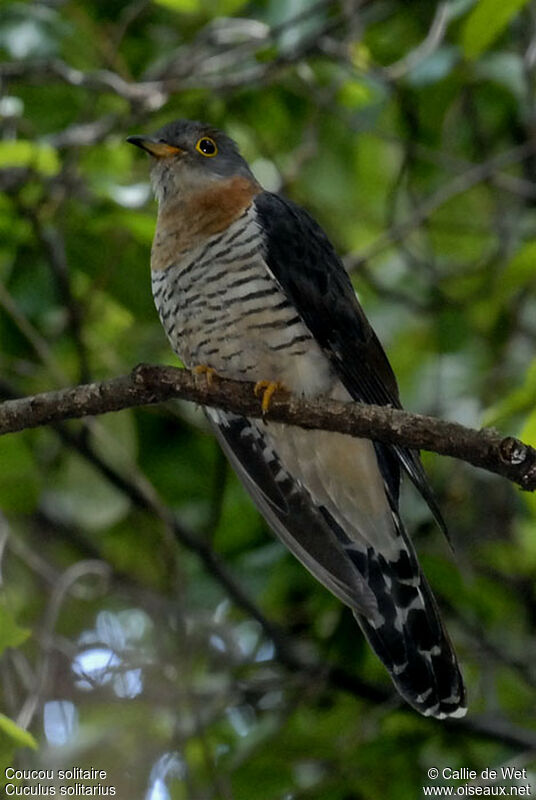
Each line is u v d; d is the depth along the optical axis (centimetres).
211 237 971
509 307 1308
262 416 834
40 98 1294
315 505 1009
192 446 1280
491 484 1269
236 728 1176
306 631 1220
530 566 1259
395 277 1420
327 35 1195
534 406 875
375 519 989
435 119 1361
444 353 1297
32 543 1278
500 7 931
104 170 1225
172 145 1035
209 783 1033
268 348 966
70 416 811
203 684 1141
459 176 1340
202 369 944
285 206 998
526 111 1297
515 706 1222
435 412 1248
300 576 1209
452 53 1138
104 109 1300
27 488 1165
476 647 1163
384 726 1143
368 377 991
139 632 1319
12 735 795
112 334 1285
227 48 1262
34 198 1181
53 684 1076
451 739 1155
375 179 1483
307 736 1106
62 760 992
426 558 1161
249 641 1288
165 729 1084
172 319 987
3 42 1136
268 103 1374
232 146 1052
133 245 1222
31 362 1241
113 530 1281
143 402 821
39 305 1186
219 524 1238
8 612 818
